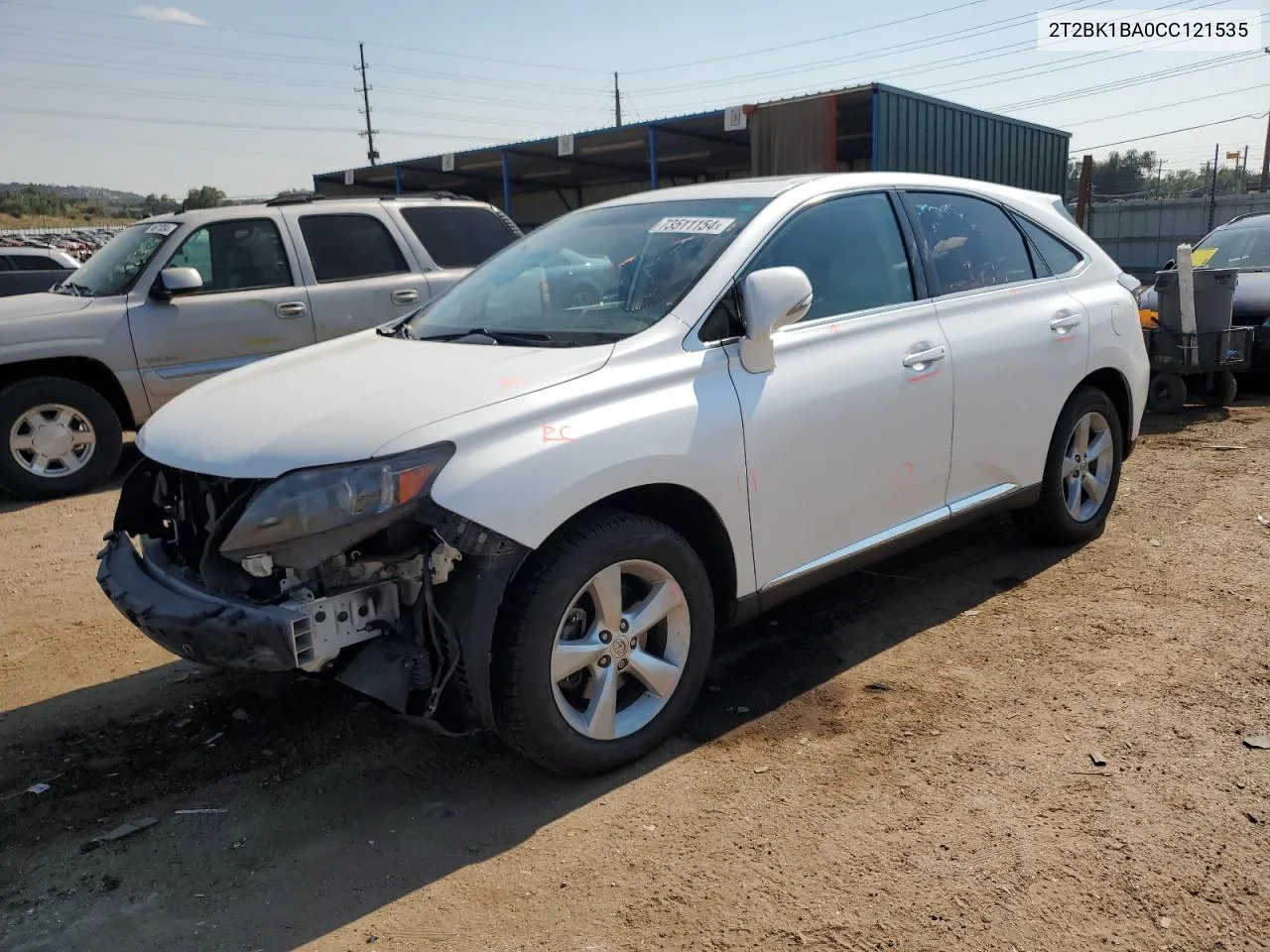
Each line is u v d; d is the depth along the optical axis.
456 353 3.47
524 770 3.30
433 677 2.88
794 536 3.62
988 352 4.30
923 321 4.09
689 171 23.86
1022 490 4.64
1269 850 2.72
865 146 18.77
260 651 2.74
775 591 3.61
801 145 14.97
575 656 3.05
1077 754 3.23
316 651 2.77
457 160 21.83
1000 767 3.17
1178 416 8.66
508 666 2.91
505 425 2.90
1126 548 5.11
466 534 2.76
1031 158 17.77
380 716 3.71
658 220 4.02
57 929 2.61
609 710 3.16
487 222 8.95
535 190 28.05
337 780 3.29
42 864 2.89
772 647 4.14
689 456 3.22
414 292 8.30
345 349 3.89
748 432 3.39
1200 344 8.53
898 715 3.53
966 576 4.83
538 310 3.83
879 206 4.15
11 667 4.21
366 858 2.87
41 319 6.93
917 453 4.02
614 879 2.72
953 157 15.55
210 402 3.41
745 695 3.74
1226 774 3.07
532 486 2.86
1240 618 4.21
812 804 3.01
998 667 3.86
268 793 3.22
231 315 7.55
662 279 3.61
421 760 3.40
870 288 3.99
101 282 7.57
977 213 4.61
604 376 3.16
